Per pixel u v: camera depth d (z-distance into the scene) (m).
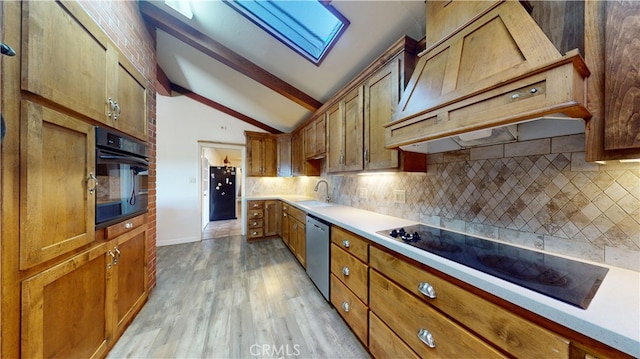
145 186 1.87
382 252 1.30
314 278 2.28
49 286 0.97
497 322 0.74
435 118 1.07
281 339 1.57
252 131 4.36
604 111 0.67
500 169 1.20
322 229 2.07
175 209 3.86
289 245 3.42
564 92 0.66
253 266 2.88
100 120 1.25
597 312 0.58
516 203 1.13
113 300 1.41
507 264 0.89
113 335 1.41
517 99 0.77
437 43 1.17
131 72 1.60
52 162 0.96
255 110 3.98
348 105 2.14
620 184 0.83
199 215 4.04
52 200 0.96
